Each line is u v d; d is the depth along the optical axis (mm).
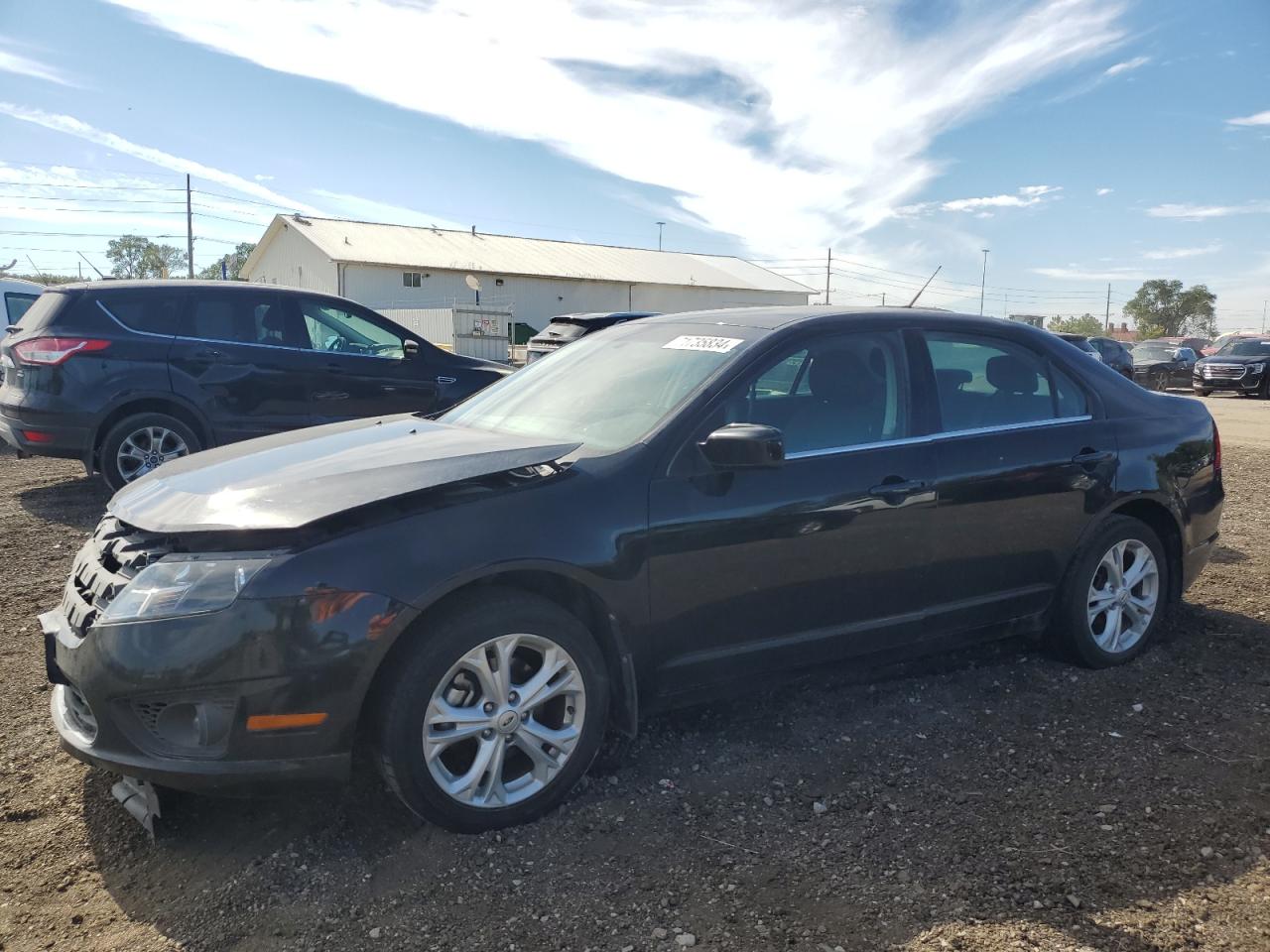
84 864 2859
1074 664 4430
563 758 3111
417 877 2785
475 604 2936
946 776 3385
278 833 3000
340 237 47719
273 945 2500
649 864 2859
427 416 4438
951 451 3865
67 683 2904
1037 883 2742
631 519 3158
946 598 3896
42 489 8414
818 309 4023
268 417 7949
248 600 2678
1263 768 3445
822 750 3592
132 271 73750
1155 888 2717
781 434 3137
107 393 7340
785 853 2912
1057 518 4148
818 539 3510
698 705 3980
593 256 57125
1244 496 8836
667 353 3863
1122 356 25953
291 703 2697
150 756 2717
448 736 2895
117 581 2850
